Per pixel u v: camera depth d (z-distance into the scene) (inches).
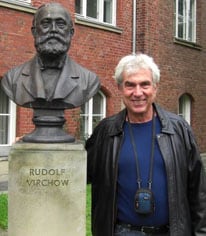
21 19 446.0
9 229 187.9
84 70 201.8
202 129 694.5
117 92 551.8
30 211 185.2
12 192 186.5
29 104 194.5
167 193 140.9
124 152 144.0
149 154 142.9
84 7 533.0
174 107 634.2
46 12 189.2
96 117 545.3
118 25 557.6
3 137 464.1
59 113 196.5
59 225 186.1
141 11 578.6
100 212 147.0
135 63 142.9
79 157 185.8
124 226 143.9
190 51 661.3
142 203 139.9
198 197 144.9
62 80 192.9
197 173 145.5
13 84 197.5
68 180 185.6
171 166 140.8
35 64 196.4
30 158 184.2
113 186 143.3
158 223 142.2
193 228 145.9
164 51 610.2
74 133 494.6
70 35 195.3
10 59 438.0
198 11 686.5
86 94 197.9
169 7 616.1
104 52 535.5
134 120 146.1
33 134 192.9
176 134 144.9
